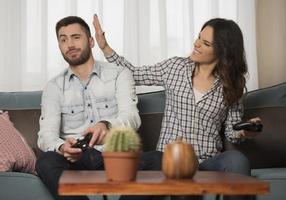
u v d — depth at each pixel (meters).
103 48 2.21
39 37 2.59
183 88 2.04
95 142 1.56
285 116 2.27
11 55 2.57
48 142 1.86
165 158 1.15
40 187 1.73
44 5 2.58
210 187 1.04
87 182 1.04
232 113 2.09
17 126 2.21
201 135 2.03
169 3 2.70
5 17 2.58
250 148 2.20
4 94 2.32
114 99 2.09
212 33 2.03
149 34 2.67
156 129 2.25
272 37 2.75
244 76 2.13
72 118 2.06
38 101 2.29
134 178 1.11
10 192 1.72
